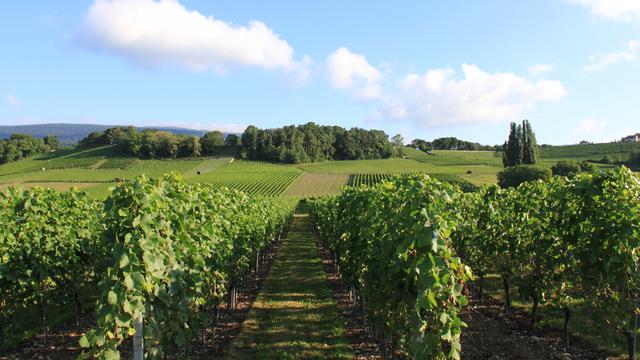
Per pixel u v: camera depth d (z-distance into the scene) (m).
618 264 6.52
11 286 7.70
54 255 8.59
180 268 6.17
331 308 10.45
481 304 10.41
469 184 61.28
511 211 9.78
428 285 4.65
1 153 87.50
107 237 5.04
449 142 151.62
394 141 117.50
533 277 8.09
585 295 7.07
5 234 7.57
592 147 96.38
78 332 8.87
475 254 10.51
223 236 9.23
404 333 5.52
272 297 11.64
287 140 90.25
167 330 5.78
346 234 9.97
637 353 7.12
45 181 67.56
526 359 7.09
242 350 7.78
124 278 4.76
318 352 7.62
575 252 7.09
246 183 68.06
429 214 4.86
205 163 86.50
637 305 6.65
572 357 7.14
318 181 71.12
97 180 68.19
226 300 10.62
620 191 6.52
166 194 6.04
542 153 96.56
